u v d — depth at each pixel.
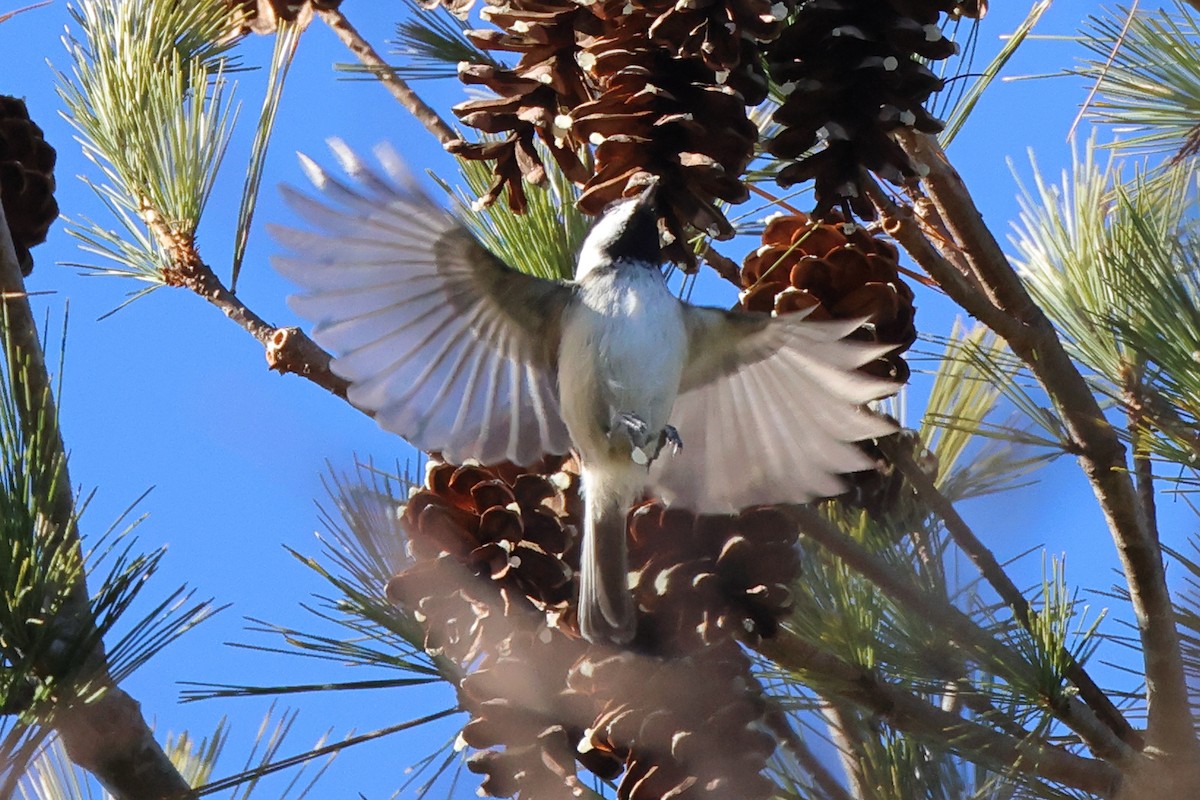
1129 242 5.64
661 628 5.56
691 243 6.80
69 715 4.54
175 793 5.00
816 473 5.89
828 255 6.24
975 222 6.07
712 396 6.22
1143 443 5.33
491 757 5.49
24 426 4.78
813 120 5.99
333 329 5.64
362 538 5.67
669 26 5.87
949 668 5.32
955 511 5.58
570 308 5.96
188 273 6.74
